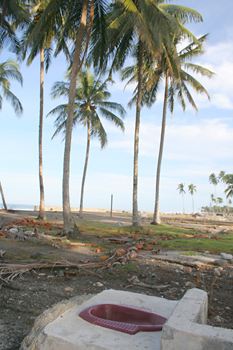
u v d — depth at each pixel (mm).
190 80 20047
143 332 2598
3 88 23203
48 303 4066
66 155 11312
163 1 17750
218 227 22828
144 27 11469
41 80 18672
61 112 22922
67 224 11055
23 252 7297
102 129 24516
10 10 15055
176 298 4684
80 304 3273
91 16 11844
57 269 6035
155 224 20438
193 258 7832
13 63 22891
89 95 23344
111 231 14586
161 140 21109
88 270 6102
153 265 6977
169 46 13414
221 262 7289
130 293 3547
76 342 2346
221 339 1965
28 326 3320
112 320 2994
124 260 7070
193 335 2049
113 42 15711
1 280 5020
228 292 5086
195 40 17922
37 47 14023
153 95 21750
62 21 13398
